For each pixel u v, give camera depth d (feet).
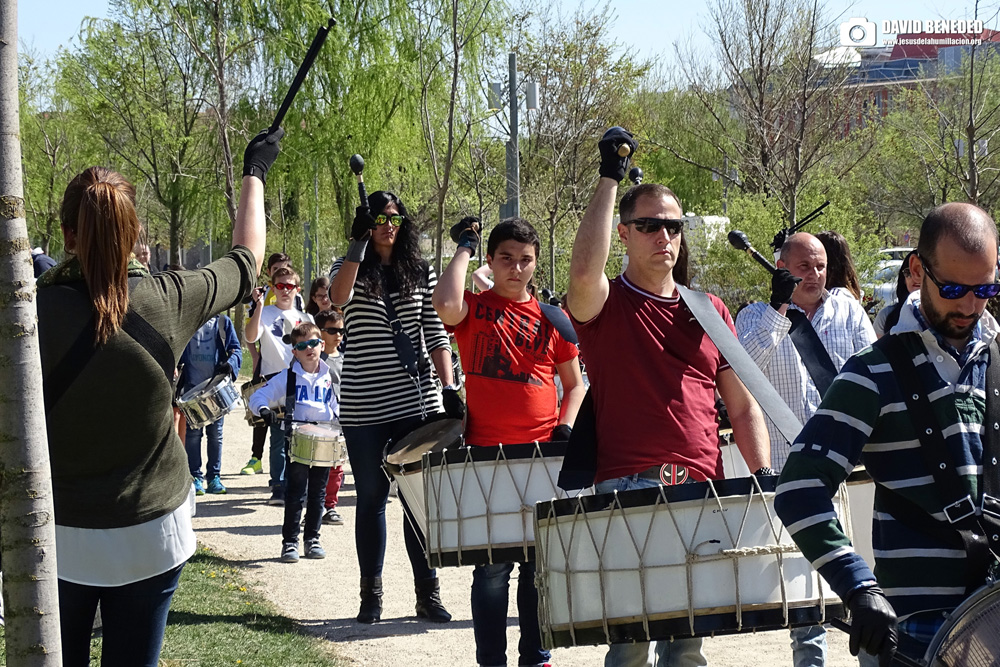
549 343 17.11
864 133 77.56
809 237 16.74
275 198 91.86
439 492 15.76
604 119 76.64
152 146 82.74
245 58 67.15
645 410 12.03
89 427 9.68
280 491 32.99
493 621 16.14
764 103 63.98
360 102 69.10
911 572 8.69
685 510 10.46
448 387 18.88
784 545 10.49
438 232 49.16
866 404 8.77
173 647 17.58
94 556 9.86
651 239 12.22
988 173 69.41
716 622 10.43
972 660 7.77
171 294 10.02
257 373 33.96
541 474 15.52
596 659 18.03
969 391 8.74
